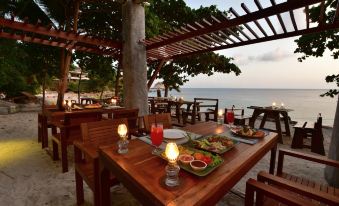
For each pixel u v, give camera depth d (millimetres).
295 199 1325
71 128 3564
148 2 5590
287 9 2686
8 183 3057
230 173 1400
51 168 3613
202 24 3701
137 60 5574
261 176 1675
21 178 3223
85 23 9078
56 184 3049
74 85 28125
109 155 1723
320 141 4602
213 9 9320
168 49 5680
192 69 11367
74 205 2537
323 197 1351
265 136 2371
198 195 1130
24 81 14820
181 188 1202
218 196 1273
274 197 1396
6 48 9367
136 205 2520
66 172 3461
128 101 5695
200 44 4891
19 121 7957
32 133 6129
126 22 5555
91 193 2814
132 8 5488
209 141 2076
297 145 4949
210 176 1354
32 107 11000
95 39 4949
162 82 12484
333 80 5684
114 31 9383
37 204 2543
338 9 2678
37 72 10445
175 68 11664
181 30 4086
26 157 4133
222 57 10781
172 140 2131
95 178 1994
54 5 7375
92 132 2500
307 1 2512
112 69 11023
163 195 1124
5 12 7336
